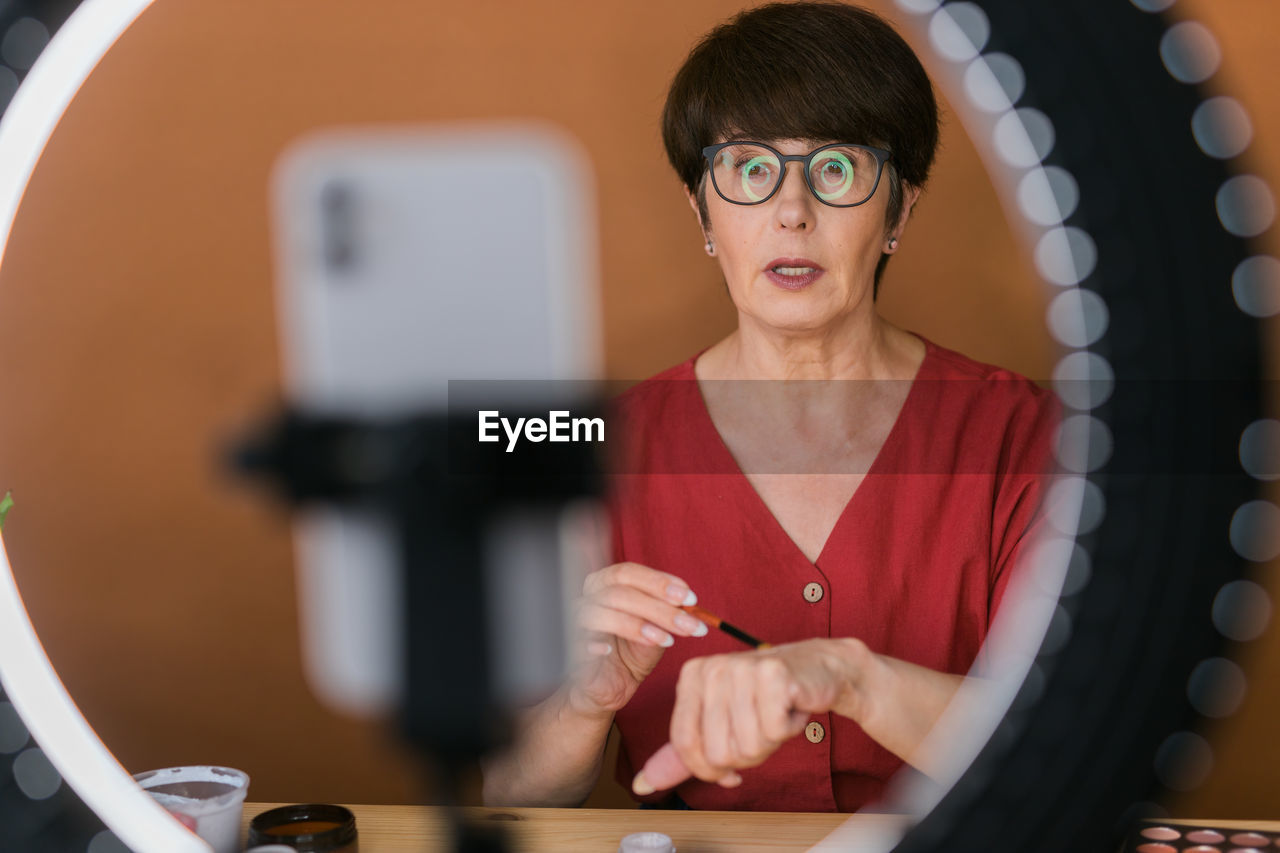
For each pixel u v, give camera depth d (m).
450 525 0.44
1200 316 0.37
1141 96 0.37
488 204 0.52
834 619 0.82
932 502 0.83
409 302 0.50
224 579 1.44
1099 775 0.39
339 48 1.40
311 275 0.50
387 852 0.59
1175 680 0.38
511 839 0.59
